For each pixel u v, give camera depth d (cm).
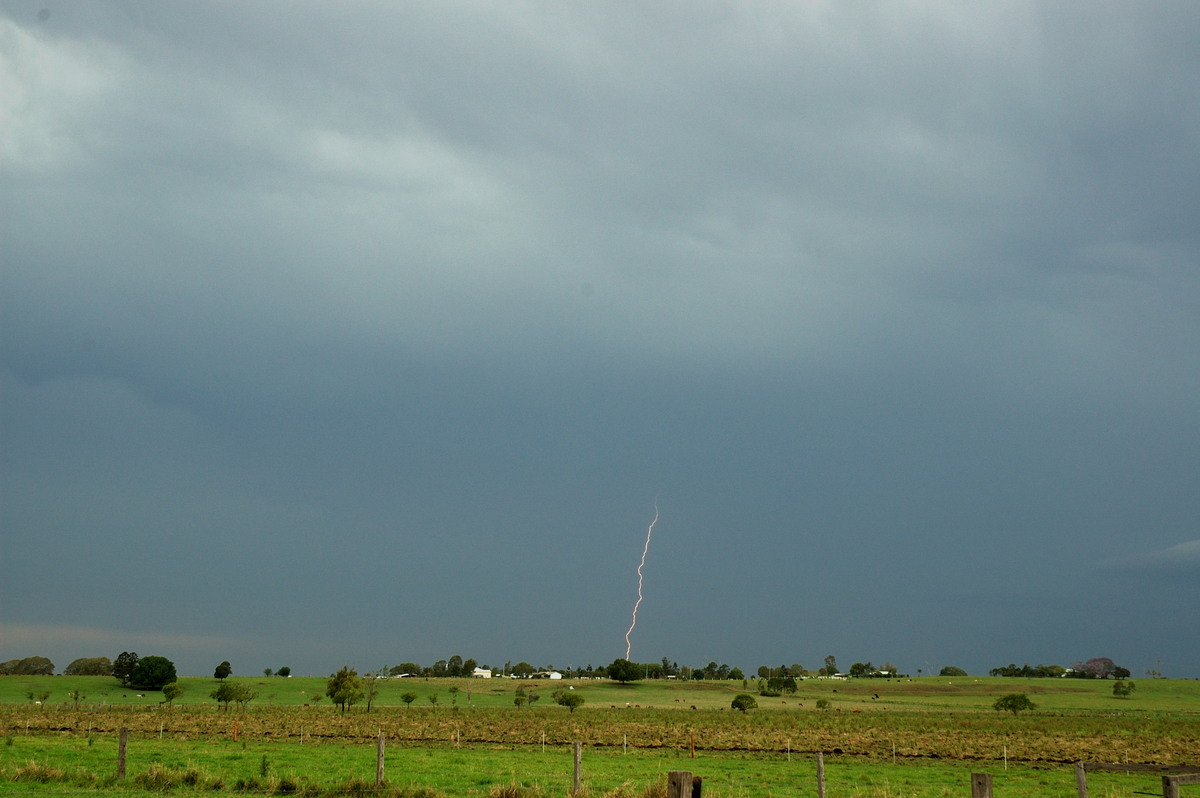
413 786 2891
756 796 3425
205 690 18475
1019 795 3744
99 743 5581
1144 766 2491
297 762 4466
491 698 18362
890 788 3791
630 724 9319
